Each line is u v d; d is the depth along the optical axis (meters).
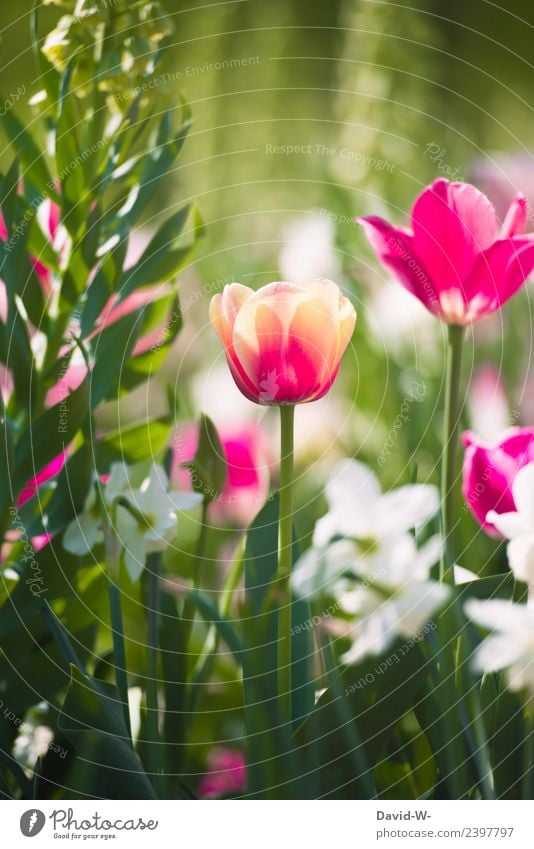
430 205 0.93
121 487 0.96
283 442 0.92
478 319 0.95
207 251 1.46
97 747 0.91
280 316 0.89
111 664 0.98
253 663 0.91
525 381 1.22
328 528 0.94
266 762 0.90
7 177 0.99
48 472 1.01
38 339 1.03
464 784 0.93
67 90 0.99
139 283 1.00
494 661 0.91
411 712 0.99
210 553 1.20
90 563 0.99
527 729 0.93
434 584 0.92
